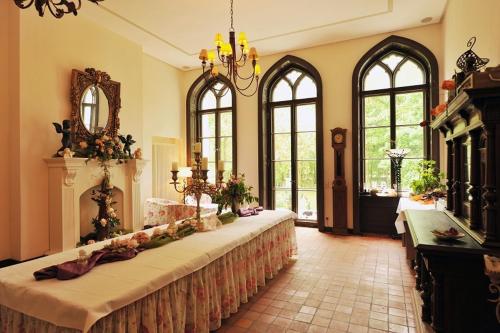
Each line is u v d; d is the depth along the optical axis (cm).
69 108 452
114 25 509
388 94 568
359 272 367
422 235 200
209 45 598
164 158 686
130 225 523
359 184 574
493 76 153
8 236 396
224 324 251
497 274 146
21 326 163
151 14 474
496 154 167
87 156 446
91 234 462
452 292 179
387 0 443
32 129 404
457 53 383
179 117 736
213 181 725
